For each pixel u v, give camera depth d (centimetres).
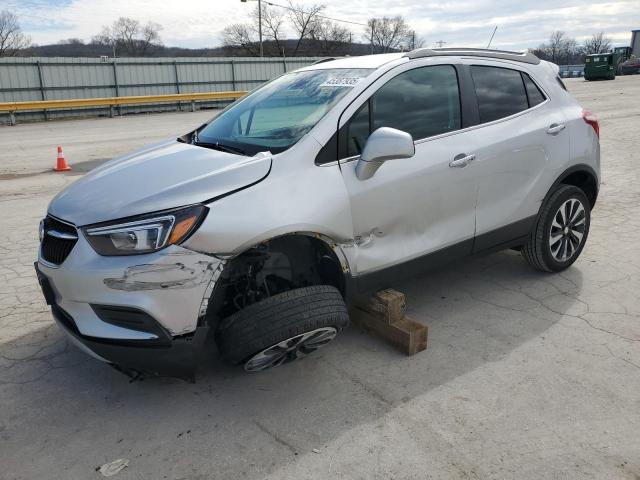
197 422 288
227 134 358
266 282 303
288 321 274
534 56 442
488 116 390
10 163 1140
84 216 277
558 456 257
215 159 307
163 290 259
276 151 308
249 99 402
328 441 271
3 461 263
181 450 268
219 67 2944
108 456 265
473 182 371
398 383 317
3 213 703
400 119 344
